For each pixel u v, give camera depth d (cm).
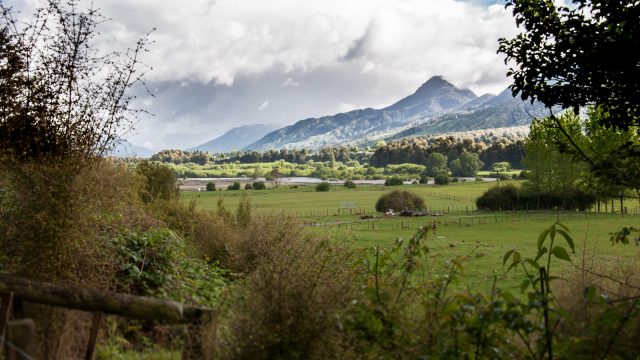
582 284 558
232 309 515
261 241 1240
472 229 5494
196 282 861
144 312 455
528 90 720
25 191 636
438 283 512
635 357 462
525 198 8212
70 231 627
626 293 557
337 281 512
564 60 685
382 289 506
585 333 471
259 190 16450
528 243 3825
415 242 575
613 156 553
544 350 439
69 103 691
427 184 18138
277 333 427
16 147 651
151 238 843
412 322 458
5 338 347
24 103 670
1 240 626
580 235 4225
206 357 447
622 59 632
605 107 721
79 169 662
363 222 6825
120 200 801
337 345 439
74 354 507
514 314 435
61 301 447
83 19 697
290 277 477
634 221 5459
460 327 444
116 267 763
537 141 7975
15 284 440
